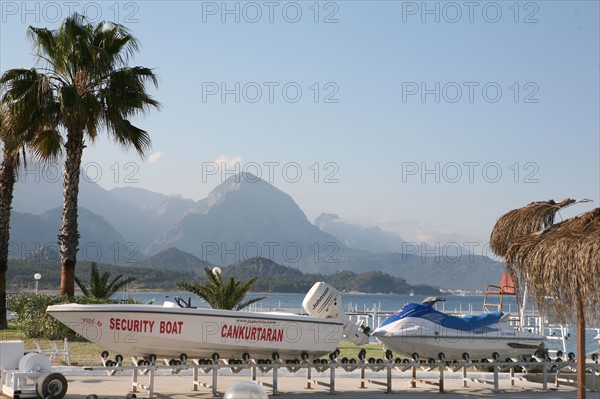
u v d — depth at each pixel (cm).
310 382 1312
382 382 1328
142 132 2194
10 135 2144
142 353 1182
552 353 1933
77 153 2127
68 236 2125
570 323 901
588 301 862
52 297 2103
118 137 2145
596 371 1462
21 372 1039
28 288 8362
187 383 1320
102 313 1141
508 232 1054
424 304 1391
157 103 2206
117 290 2527
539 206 1035
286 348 1224
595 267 842
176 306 1213
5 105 2033
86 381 1305
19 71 2091
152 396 1131
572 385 1445
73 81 2144
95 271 2495
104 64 2083
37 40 2134
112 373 1234
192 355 1204
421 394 1267
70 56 2111
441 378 1288
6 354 1091
